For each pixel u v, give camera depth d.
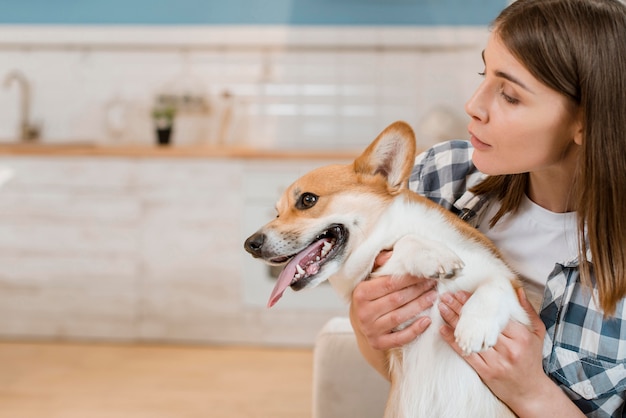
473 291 1.32
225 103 4.68
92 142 4.73
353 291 1.43
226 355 3.78
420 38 4.64
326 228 1.41
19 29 4.72
